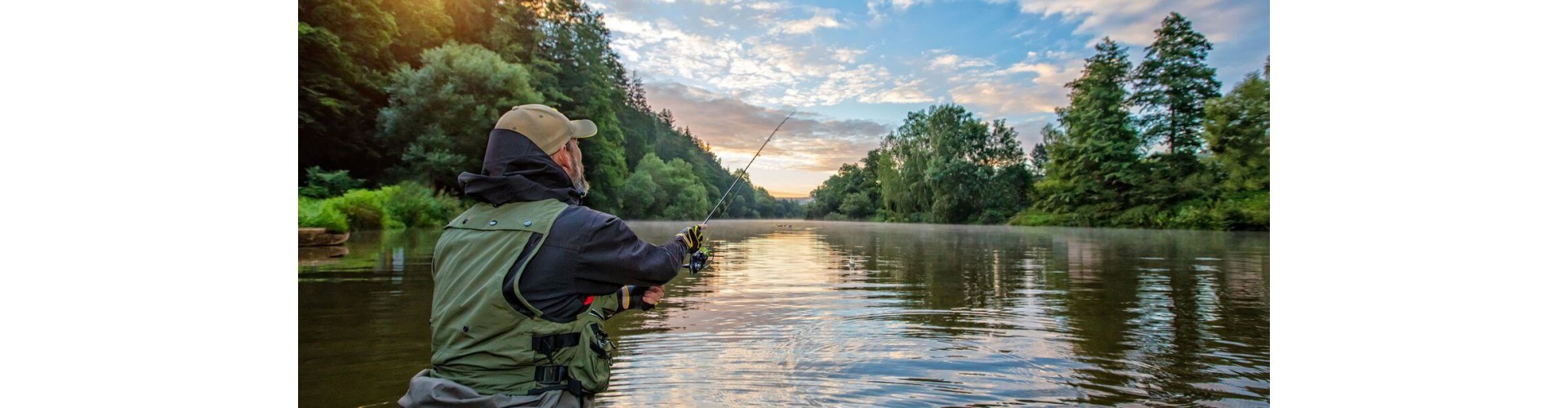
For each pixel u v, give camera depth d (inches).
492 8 1461.6
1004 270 309.6
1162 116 1256.8
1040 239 650.2
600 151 1542.8
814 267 327.3
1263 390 109.5
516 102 1063.6
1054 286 244.1
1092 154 1278.3
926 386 110.7
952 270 310.2
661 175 1919.3
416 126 983.0
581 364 60.5
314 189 761.6
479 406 57.5
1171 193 1166.3
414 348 135.3
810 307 191.9
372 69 1066.1
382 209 671.1
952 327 159.8
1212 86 1229.7
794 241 615.2
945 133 1806.1
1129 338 148.7
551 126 65.7
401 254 351.6
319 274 257.0
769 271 305.4
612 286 62.6
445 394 57.6
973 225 1435.8
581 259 59.9
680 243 69.7
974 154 1788.9
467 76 1022.4
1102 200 1279.5
